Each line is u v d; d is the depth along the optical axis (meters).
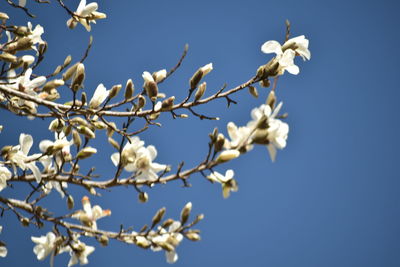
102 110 5.76
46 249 6.17
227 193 5.12
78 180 5.78
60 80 6.07
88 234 6.04
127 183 5.53
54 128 5.98
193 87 5.62
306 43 5.55
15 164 5.76
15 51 6.15
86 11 6.45
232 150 4.86
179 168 5.30
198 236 5.81
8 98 6.04
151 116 5.80
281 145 4.77
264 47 5.54
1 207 6.10
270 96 4.81
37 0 6.38
